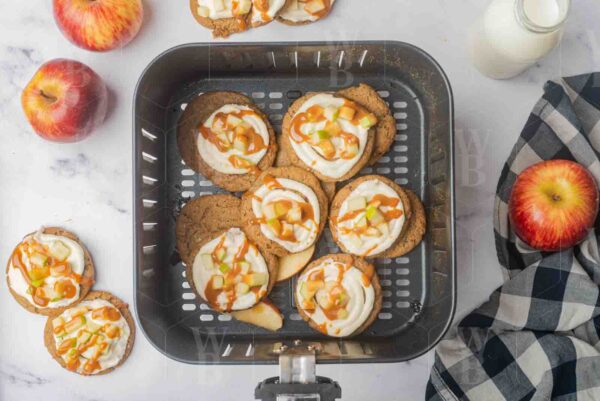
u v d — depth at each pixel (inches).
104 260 30.0
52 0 29.5
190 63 28.6
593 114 29.7
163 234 29.3
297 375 25.2
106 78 30.1
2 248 30.0
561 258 28.6
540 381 28.1
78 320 29.5
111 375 30.0
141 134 26.9
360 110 28.6
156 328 28.2
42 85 28.2
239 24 29.7
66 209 30.1
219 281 28.5
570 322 28.5
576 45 30.2
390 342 28.8
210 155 28.9
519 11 26.4
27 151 30.2
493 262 29.8
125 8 28.4
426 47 30.1
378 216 28.2
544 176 27.8
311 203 28.4
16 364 30.0
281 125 29.5
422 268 29.3
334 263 28.6
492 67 29.2
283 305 29.2
